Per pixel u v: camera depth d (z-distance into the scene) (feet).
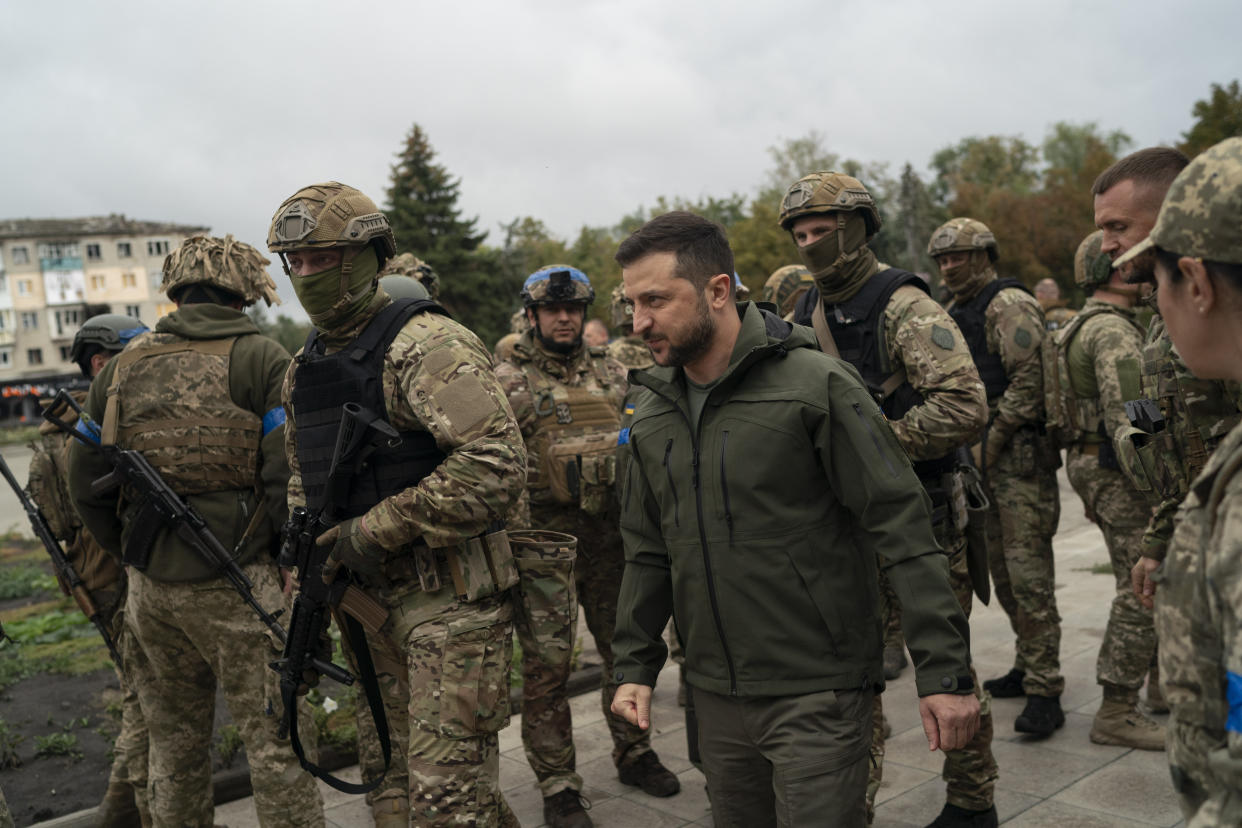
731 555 7.04
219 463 10.27
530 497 13.17
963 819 10.85
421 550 8.50
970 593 11.12
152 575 10.09
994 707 15.23
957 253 14.85
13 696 19.03
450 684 8.36
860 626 7.11
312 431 8.84
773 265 136.98
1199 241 3.85
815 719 6.88
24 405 170.09
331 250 8.50
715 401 7.20
